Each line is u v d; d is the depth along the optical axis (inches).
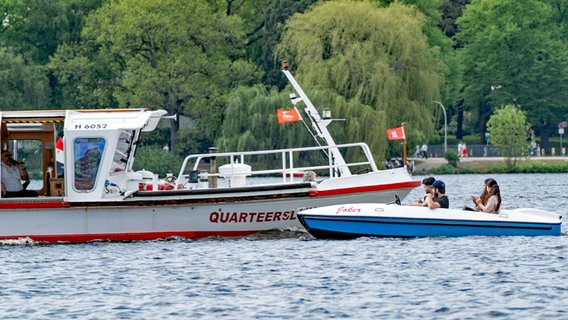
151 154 7696.9
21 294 2245.3
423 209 2942.9
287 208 2945.4
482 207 2994.6
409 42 6801.2
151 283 2342.5
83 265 2583.7
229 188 2910.9
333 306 2081.7
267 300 2145.7
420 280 2338.8
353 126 6560.0
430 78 6865.2
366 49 6727.4
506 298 2138.3
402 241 2886.3
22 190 2938.0
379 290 2231.8
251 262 2586.1
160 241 2910.9
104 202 2878.9
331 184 2952.8
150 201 2886.3
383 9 7037.4
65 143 2878.9
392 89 6697.8
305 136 6791.3
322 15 6811.0
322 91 6643.7
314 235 2910.9
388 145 6850.4
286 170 2997.0
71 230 2891.2
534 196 5369.1
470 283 2299.5
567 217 3966.5
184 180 3078.2
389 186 2987.2
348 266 2517.2
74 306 2117.4
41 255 2738.7
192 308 2080.5
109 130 2883.9
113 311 2068.2
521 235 2965.1
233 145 6953.7
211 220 2923.2
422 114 6830.7
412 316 1994.3
